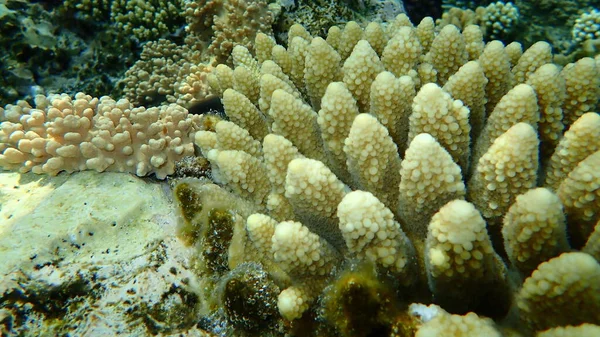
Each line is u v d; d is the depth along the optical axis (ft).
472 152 0.53
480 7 1.43
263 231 0.44
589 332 0.27
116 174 0.68
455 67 0.65
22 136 0.74
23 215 0.62
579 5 1.34
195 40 1.14
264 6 1.06
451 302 0.39
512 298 0.39
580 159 0.43
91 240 0.56
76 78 1.17
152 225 0.59
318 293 0.43
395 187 0.47
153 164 0.68
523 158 0.39
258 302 0.46
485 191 0.43
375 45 0.76
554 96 0.49
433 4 1.68
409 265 0.40
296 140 0.56
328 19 1.12
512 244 0.37
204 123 0.77
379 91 0.50
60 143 0.71
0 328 0.46
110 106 0.75
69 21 1.17
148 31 1.19
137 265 0.53
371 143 0.43
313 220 0.45
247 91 0.70
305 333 0.42
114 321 0.48
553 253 0.35
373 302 0.37
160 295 0.51
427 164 0.38
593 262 0.28
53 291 0.50
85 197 0.62
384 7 1.20
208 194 0.58
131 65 1.22
